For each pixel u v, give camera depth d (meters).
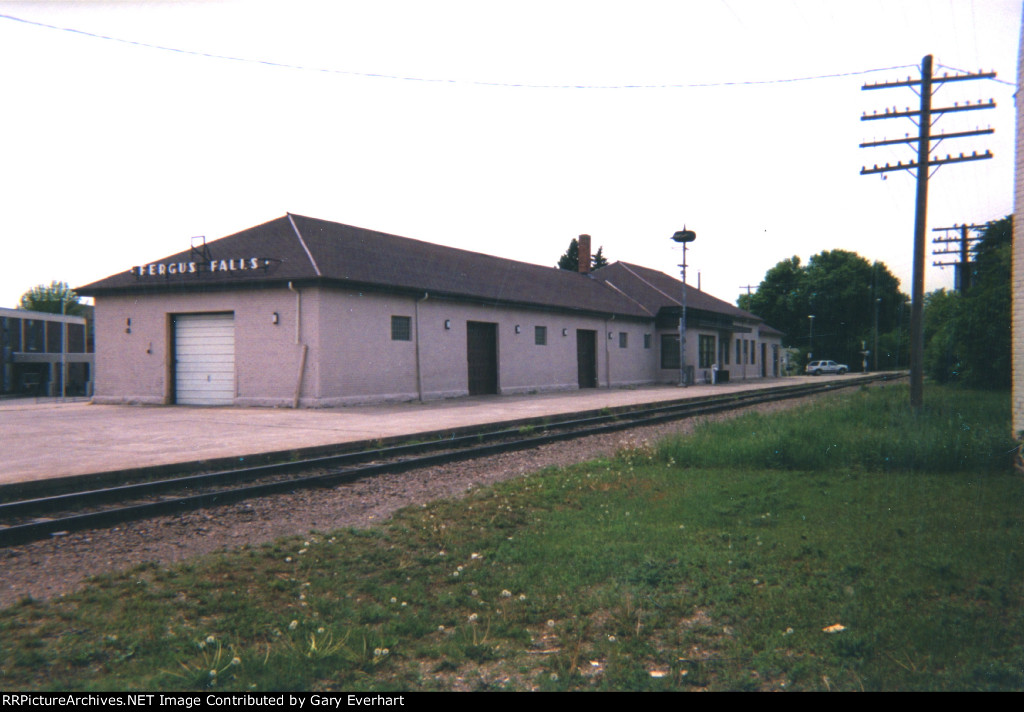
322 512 7.34
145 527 6.66
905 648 3.52
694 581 4.64
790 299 78.81
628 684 3.21
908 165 18.22
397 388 21.45
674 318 37.97
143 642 3.80
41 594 4.77
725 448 10.23
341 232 24.02
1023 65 8.47
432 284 23.23
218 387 20.41
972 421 13.40
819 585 4.48
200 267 20.44
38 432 13.45
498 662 3.57
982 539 5.45
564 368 30.28
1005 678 3.15
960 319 27.03
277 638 3.86
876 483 8.10
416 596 4.55
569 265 66.81
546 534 6.04
